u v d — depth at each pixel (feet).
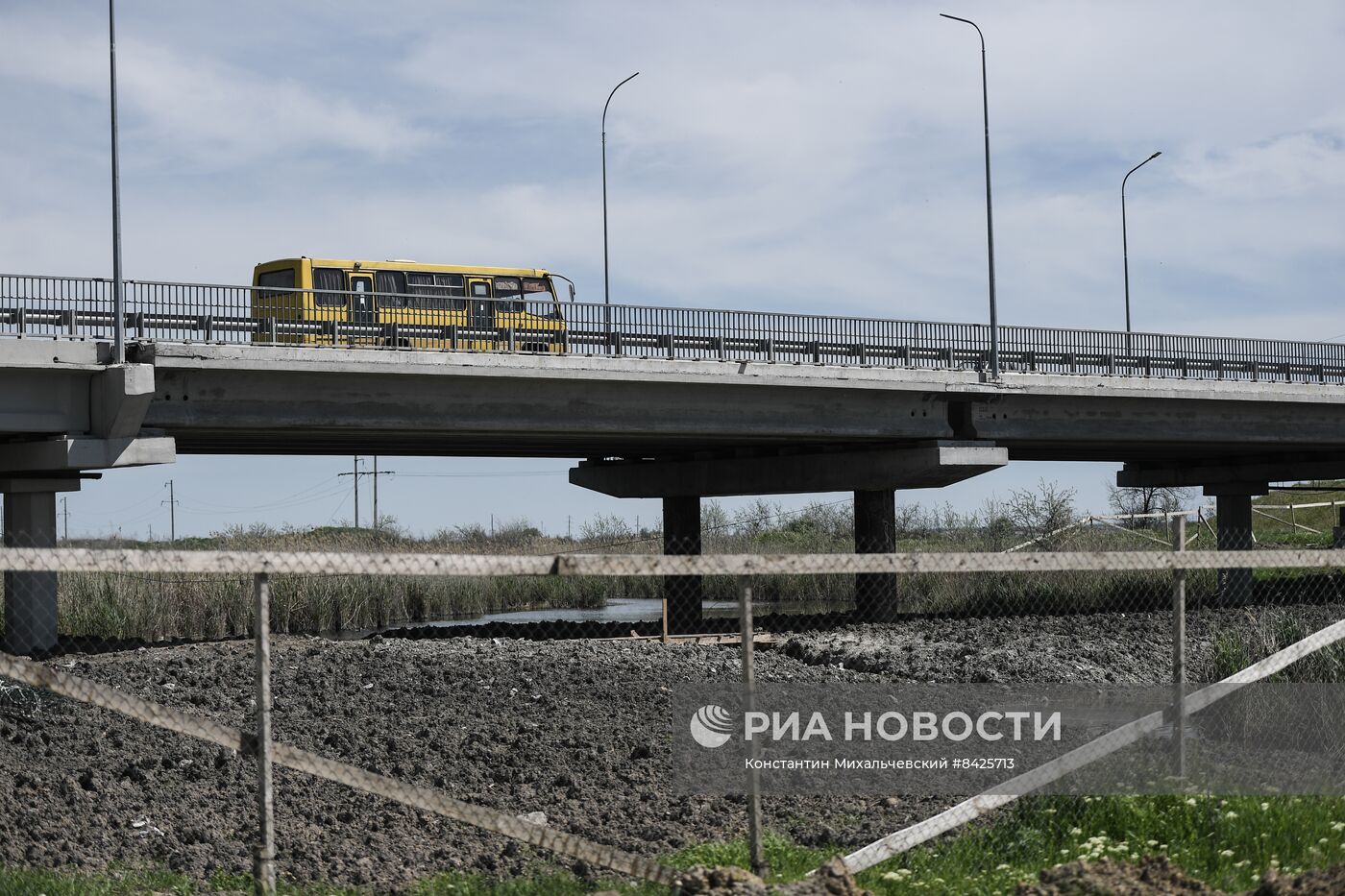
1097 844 32.71
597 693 67.92
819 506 206.80
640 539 187.32
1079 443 137.49
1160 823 34.81
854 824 40.09
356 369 94.38
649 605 159.94
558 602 154.20
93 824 42.22
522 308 124.36
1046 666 78.13
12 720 56.70
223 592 108.37
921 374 119.55
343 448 128.98
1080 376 127.54
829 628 109.19
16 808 43.27
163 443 90.79
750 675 29.78
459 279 126.21
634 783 48.49
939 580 132.77
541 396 103.81
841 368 115.24
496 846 39.86
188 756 52.01
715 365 109.09
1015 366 126.62
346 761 52.65
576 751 53.78
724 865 33.24
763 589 159.33
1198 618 106.22
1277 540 209.15
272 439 110.32
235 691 67.51
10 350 84.69
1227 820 34.37
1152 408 134.92
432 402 99.30
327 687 69.05
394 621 129.18
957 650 86.28
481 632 106.52
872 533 128.36
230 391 92.38
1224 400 136.77
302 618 112.57
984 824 36.99
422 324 106.52
